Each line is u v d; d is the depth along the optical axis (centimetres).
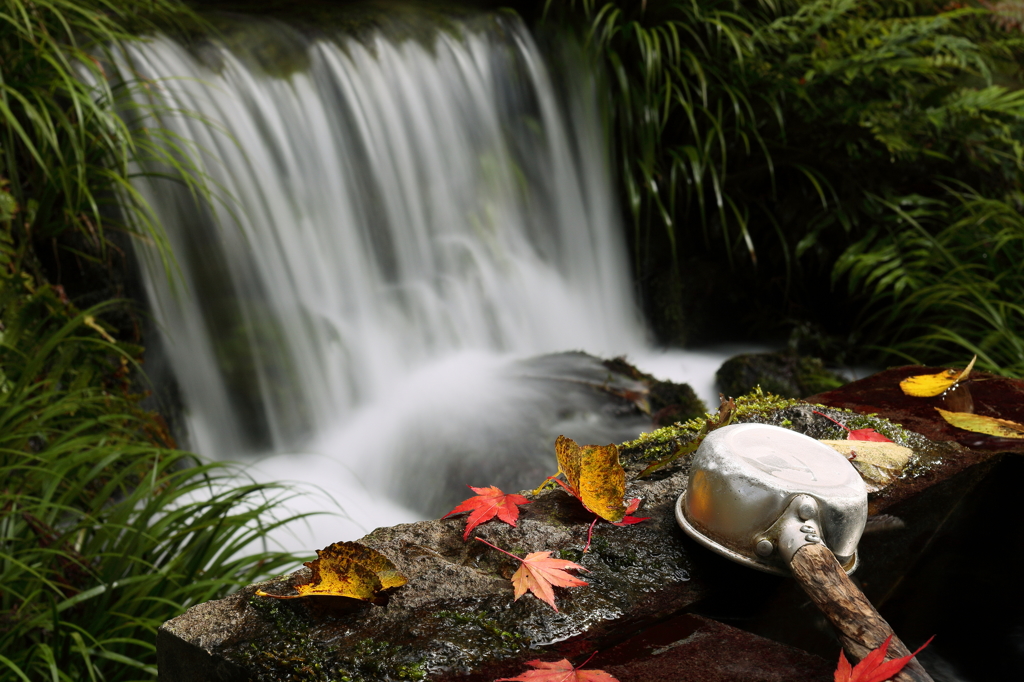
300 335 386
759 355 443
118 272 336
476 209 462
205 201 360
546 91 500
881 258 444
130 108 343
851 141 473
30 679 185
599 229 512
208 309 364
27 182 314
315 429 380
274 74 395
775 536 92
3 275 269
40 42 310
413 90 441
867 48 478
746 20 528
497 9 501
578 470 109
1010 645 95
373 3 476
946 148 486
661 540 101
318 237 400
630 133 491
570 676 77
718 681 79
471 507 108
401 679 78
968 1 567
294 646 82
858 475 98
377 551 95
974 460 128
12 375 258
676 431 136
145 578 198
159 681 88
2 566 204
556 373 398
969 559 107
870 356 470
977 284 405
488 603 89
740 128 498
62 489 239
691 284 510
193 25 397
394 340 415
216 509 225
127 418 271
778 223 497
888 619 98
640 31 479
